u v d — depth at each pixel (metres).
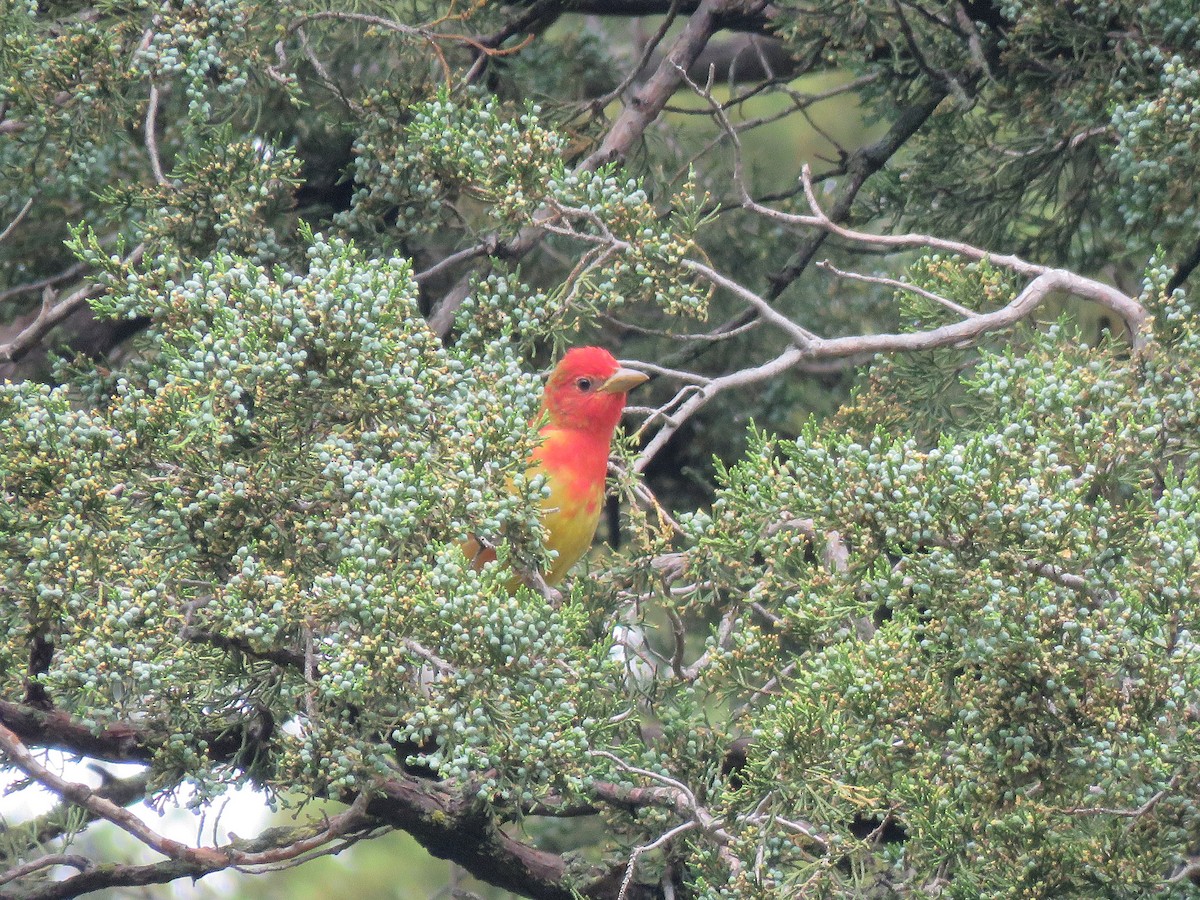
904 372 10.36
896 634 6.78
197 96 9.71
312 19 10.77
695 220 9.04
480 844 9.05
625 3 13.95
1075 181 12.58
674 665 8.55
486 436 7.20
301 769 6.98
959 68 12.39
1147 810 6.51
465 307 9.09
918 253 15.19
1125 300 8.88
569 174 9.18
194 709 7.30
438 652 6.66
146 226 9.72
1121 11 11.06
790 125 20.39
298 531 6.94
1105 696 6.32
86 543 6.72
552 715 6.64
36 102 9.69
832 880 6.80
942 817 6.54
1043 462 6.77
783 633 7.75
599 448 10.06
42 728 7.88
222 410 7.09
